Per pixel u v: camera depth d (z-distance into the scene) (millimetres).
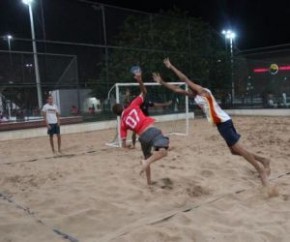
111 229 4309
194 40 20031
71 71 15664
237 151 5121
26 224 4504
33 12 15773
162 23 19188
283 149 8828
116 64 16984
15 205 5320
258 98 20141
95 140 12508
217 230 4168
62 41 15992
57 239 4078
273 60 19531
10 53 14031
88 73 16281
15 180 6910
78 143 11930
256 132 12156
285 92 19219
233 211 4738
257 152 8492
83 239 4055
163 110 17797
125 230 4207
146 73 17969
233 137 5004
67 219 4621
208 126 15250
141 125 5414
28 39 14398
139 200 5340
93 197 5477
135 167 7418
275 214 4566
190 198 5379
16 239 4105
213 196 5418
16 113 14219
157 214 4734
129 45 18000
